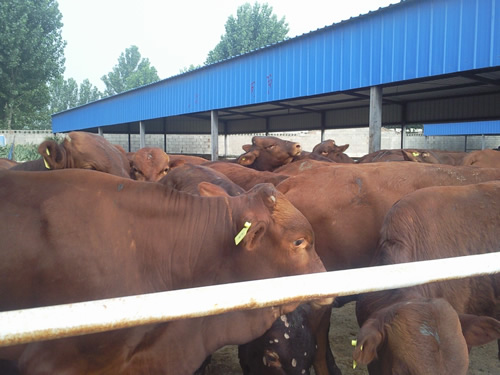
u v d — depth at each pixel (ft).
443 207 10.51
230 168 19.75
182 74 73.51
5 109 148.15
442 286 9.42
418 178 13.52
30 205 7.39
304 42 49.88
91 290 7.29
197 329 8.13
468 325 7.37
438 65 35.91
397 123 72.38
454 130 115.44
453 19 34.63
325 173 14.15
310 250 8.75
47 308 4.08
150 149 22.12
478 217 10.55
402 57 38.75
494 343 15.79
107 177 8.16
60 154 13.01
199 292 4.65
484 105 61.00
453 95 62.13
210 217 8.62
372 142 42.27
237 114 90.27
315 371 12.39
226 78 63.98
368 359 6.78
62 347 6.92
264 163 27.07
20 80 147.54
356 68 43.45
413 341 6.63
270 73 55.52
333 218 13.39
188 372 8.08
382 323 7.09
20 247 7.12
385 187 13.37
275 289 4.94
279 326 10.20
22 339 3.94
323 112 82.74
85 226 7.47
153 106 84.07
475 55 33.30
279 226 8.45
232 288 4.79
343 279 5.24
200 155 118.21
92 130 114.32
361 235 13.19
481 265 5.96
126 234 7.85
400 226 10.02
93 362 7.13
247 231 8.08
